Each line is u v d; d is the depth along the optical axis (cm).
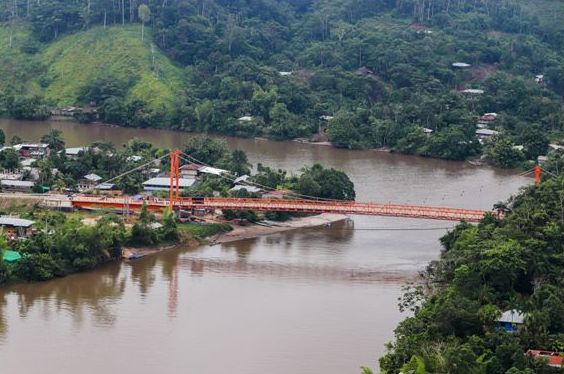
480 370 15162
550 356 15688
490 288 18825
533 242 19975
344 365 17612
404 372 15162
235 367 17488
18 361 17600
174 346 18500
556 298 17225
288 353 18175
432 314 17488
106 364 17538
